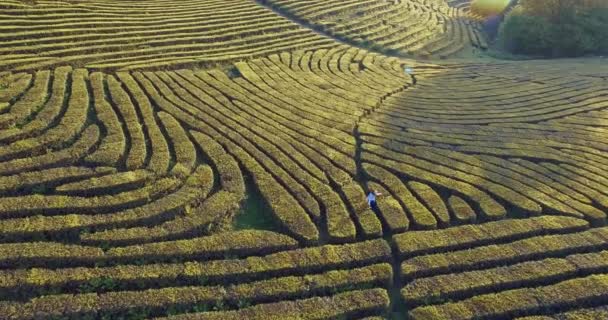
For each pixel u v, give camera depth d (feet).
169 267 61.16
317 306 58.80
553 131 102.42
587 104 118.11
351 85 120.98
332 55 141.38
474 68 146.41
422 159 87.92
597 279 64.34
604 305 61.87
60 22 123.75
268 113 99.81
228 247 64.49
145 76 108.47
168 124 89.40
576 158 91.25
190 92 104.73
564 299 61.46
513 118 108.37
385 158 87.25
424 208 74.64
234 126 92.32
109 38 122.93
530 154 91.56
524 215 75.77
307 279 61.98
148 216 66.85
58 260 60.03
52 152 76.69
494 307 60.13
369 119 102.63
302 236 67.31
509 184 81.92
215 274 61.16
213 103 101.04
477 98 119.96
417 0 212.43
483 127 102.58
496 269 65.41
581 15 165.78
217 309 57.88
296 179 78.79
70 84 99.09
